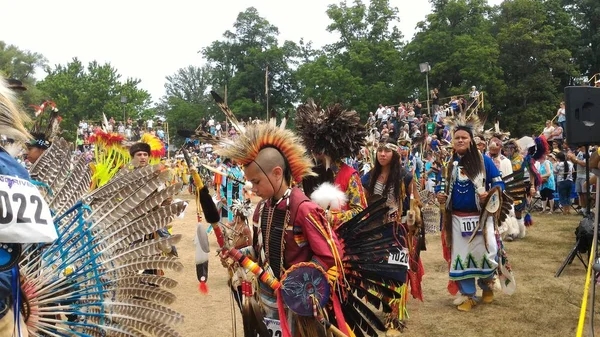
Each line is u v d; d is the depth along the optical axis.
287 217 2.80
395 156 4.84
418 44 44.78
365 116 44.84
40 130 4.75
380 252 2.95
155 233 4.62
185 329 4.88
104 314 2.52
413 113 26.19
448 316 5.14
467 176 5.15
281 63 52.62
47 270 2.40
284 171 2.88
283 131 2.89
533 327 4.78
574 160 10.98
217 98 2.96
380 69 49.19
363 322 2.96
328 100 45.03
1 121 1.97
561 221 11.26
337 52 53.72
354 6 53.41
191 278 6.83
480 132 5.57
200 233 2.73
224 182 8.52
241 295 3.05
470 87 41.72
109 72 59.94
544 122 40.44
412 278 5.18
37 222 1.87
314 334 2.71
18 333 1.97
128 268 2.61
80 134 25.45
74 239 2.51
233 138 2.93
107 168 4.46
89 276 2.51
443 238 5.42
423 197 6.26
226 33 56.50
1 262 1.86
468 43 42.22
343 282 2.84
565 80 46.38
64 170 2.76
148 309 2.62
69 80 57.53
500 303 5.51
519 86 41.69
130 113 59.03
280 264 2.83
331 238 2.73
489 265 5.19
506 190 5.55
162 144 6.21
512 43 42.50
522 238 9.27
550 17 47.06
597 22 49.03
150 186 2.65
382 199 2.93
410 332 4.70
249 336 2.87
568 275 6.58
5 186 1.81
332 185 3.72
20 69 58.12
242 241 3.05
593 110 3.54
